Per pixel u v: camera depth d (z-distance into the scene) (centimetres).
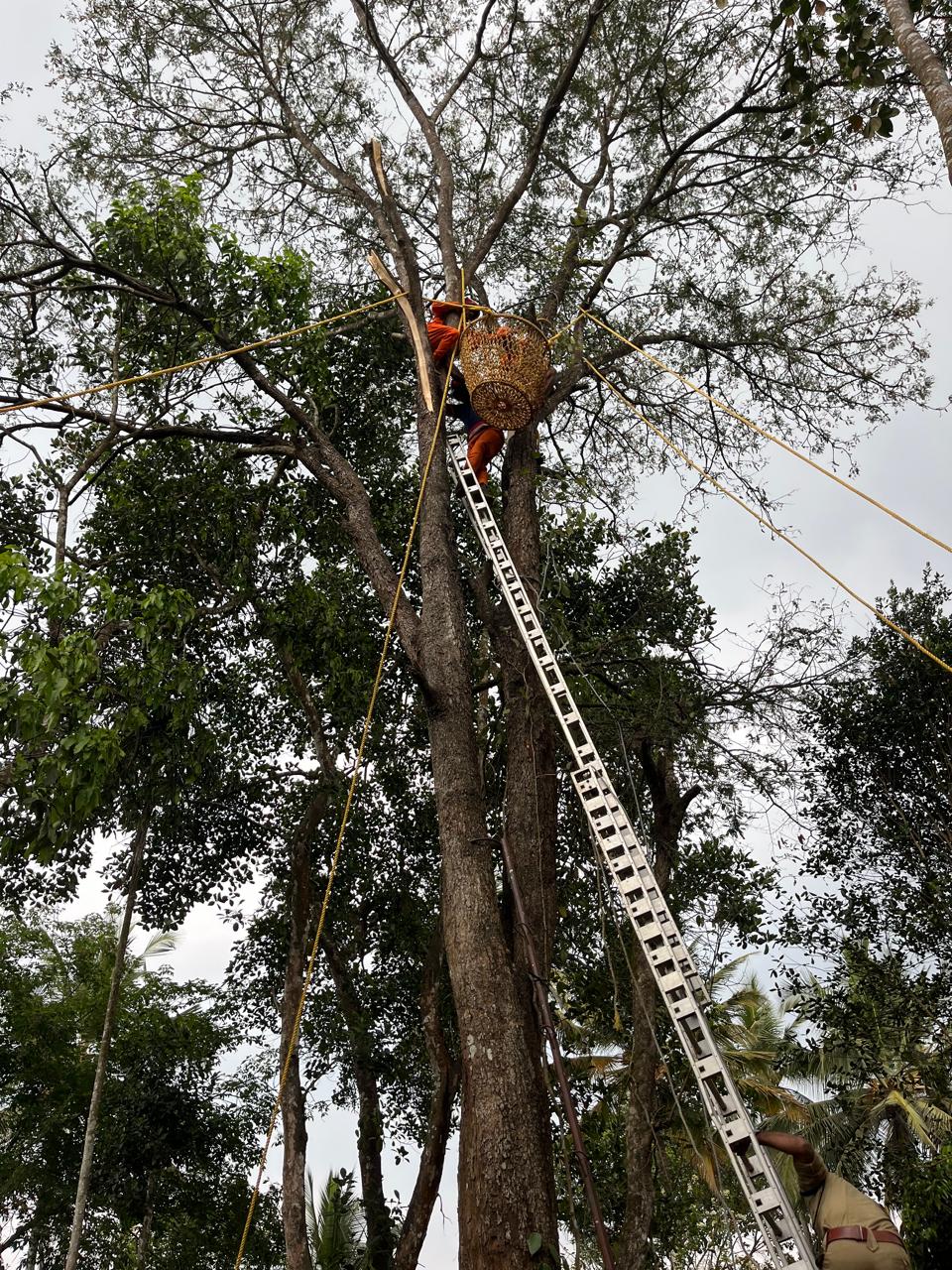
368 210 1163
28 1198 1623
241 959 1364
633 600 1173
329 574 1141
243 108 1219
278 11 1188
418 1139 1338
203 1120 1616
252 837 1312
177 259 927
